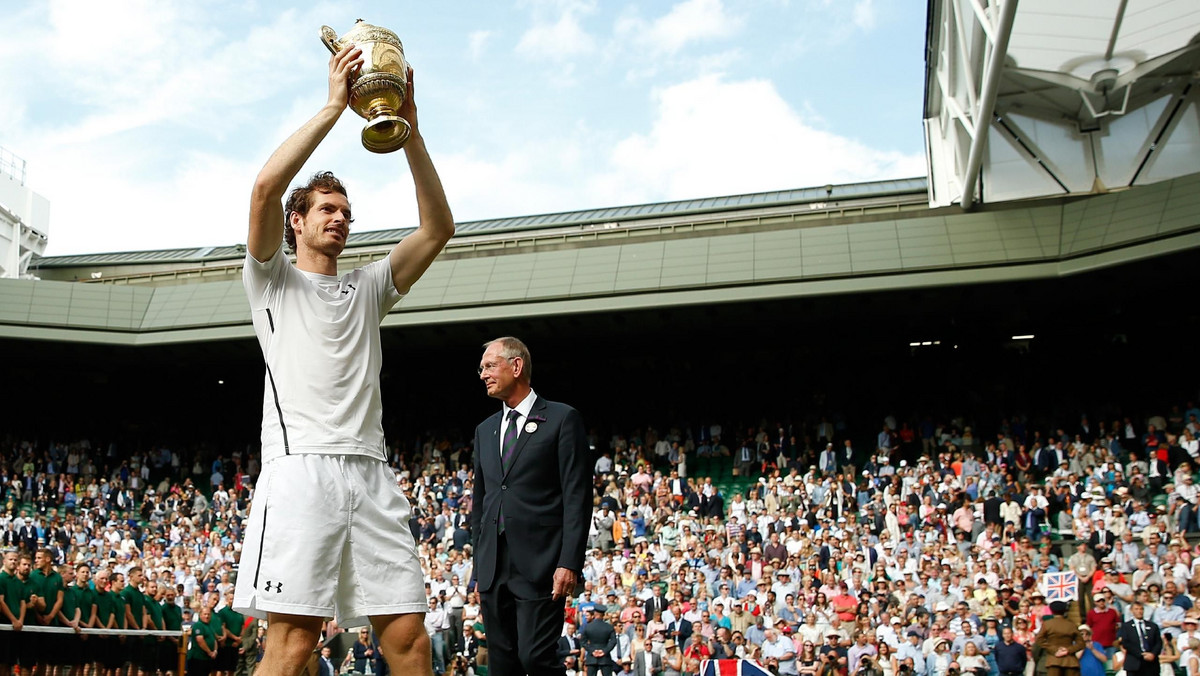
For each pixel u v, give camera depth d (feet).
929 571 65.41
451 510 93.40
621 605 69.77
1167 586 58.49
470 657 66.08
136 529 96.99
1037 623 58.75
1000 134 97.30
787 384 119.24
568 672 59.98
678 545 81.46
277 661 11.02
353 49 11.95
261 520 11.18
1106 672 54.75
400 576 11.60
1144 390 104.17
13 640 35.68
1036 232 94.79
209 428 131.44
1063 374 107.55
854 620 61.72
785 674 58.23
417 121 12.79
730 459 108.17
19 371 128.26
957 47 87.45
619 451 107.24
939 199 102.63
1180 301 104.63
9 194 132.36
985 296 100.68
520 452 19.33
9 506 97.14
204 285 117.70
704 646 58.85
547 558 18.80
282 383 11.57
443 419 128.77
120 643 41.37
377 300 12.60
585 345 121.49
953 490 79.71
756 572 72.38
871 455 101.30
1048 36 81.61
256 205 11.29
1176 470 79.41
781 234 103.60
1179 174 92.68
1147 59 85.61
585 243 111.75
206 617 53.83
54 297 114.93
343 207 12.58
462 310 107.14
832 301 102.78
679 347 122.52
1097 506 71.67
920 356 115.75
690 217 112.78
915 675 56.29
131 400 132.46
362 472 11.60
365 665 63.36
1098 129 95.50
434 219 12.98
